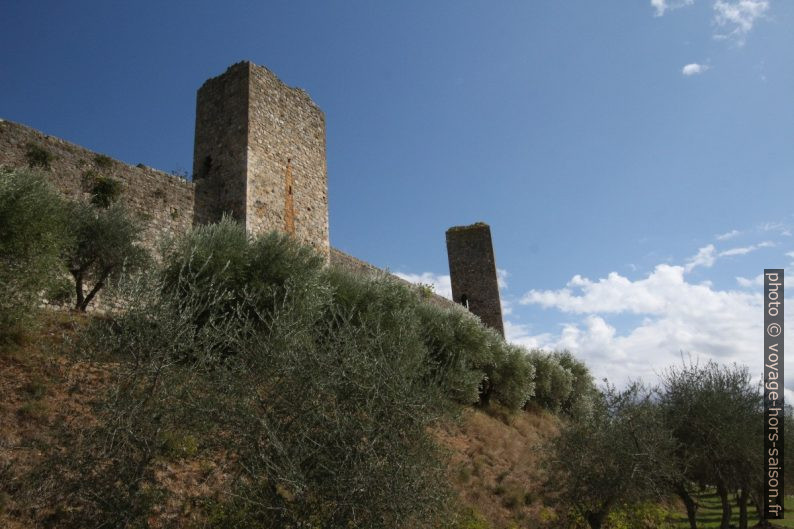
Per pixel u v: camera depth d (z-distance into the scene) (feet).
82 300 39.68
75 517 18.93
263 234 46.91
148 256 42.09
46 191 34.17
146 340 18.84
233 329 23.57
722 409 38.81
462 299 129.70
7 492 19.92
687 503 39.75
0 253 29.73
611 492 33.40
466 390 54.70
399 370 20.22
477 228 133.18
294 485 16.71
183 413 18.74
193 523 21.26
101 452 18.01
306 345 20.36
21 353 28.94
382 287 53.83
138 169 52.24
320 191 70.69
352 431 18.39
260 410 19.17
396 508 17.75
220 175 60.90
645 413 34.91
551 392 91.81
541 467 39.99
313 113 72.43
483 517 33.96
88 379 26.43
